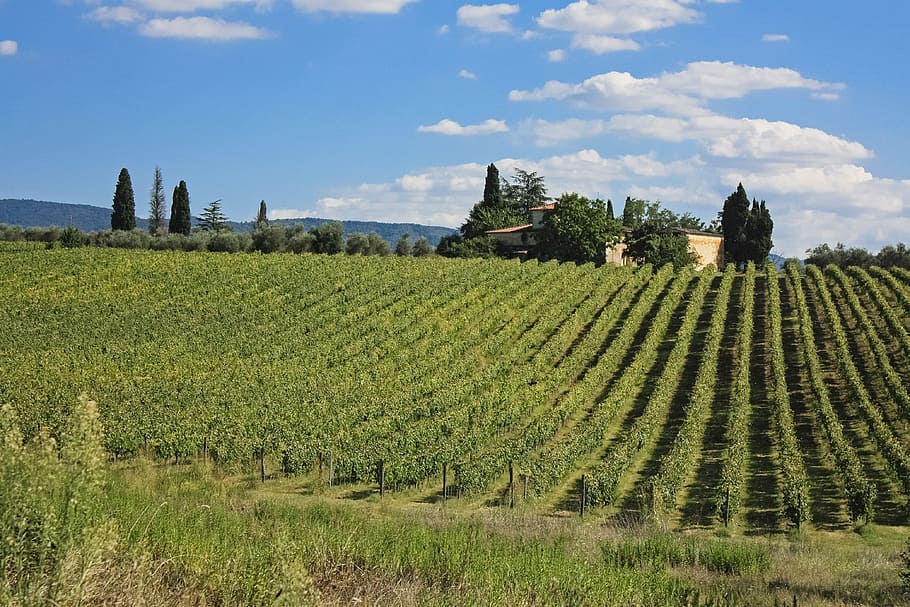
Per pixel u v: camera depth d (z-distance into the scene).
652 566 15.58
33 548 8.52
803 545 22.38
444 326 59.28
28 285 72.50
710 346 51.72
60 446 9.37
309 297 68.44
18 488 8.50
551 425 36.75
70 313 63.03
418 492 29.25
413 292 69.69
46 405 36.59
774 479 31.28
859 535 25.28
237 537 12.15
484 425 36.09
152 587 9.45
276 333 57.44
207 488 22.23
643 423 36.62
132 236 105.94
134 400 38.44
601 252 100.12
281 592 8.92
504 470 31.89
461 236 126.12
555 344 53.66
